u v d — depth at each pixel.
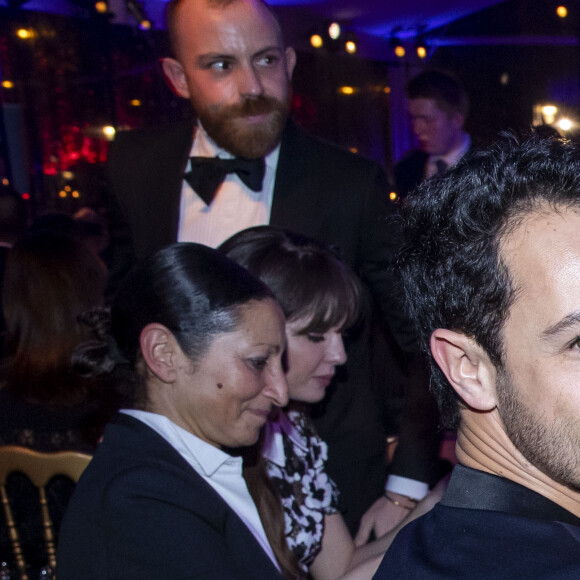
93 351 1.35
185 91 2.12
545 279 0.62
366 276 2.04
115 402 1.45
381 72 9.09
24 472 1.65
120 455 1.20
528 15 8.30
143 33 7.15
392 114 9.13
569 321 0.61
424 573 0.66
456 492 0.71
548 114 8.02
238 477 1.31
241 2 1.90
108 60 7.12
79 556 1.12
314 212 2.01
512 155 0.70
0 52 7.01
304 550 1.55
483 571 0.62
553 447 0.63
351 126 8.84
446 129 4.15
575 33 8.34
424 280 0.74
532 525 0.64
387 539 1.60
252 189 2.07
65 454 1.61
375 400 2.07
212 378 1.23
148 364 1.24
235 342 1.23
